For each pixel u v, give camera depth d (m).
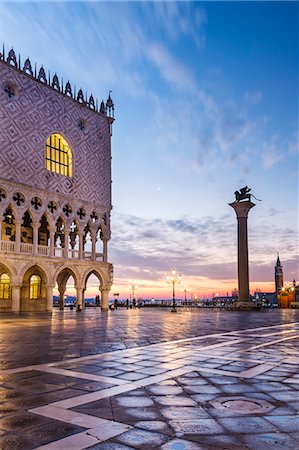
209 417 6.14
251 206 52.41
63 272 51.56
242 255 51.81
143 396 7.33
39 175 41.81
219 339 16.58
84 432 5.48
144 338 16.72
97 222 48.47
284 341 15.99
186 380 8.63
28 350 13.12
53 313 41.62
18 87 40.97
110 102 53.50
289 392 7.63
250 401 7.02
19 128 40.41
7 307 41.41
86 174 47.84
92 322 27.09
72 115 47.19
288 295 72.31
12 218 43.56
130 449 4.92
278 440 5.22
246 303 51.09
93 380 8.61
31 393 7.52
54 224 42.84
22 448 4.92
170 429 5.61
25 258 38.94
